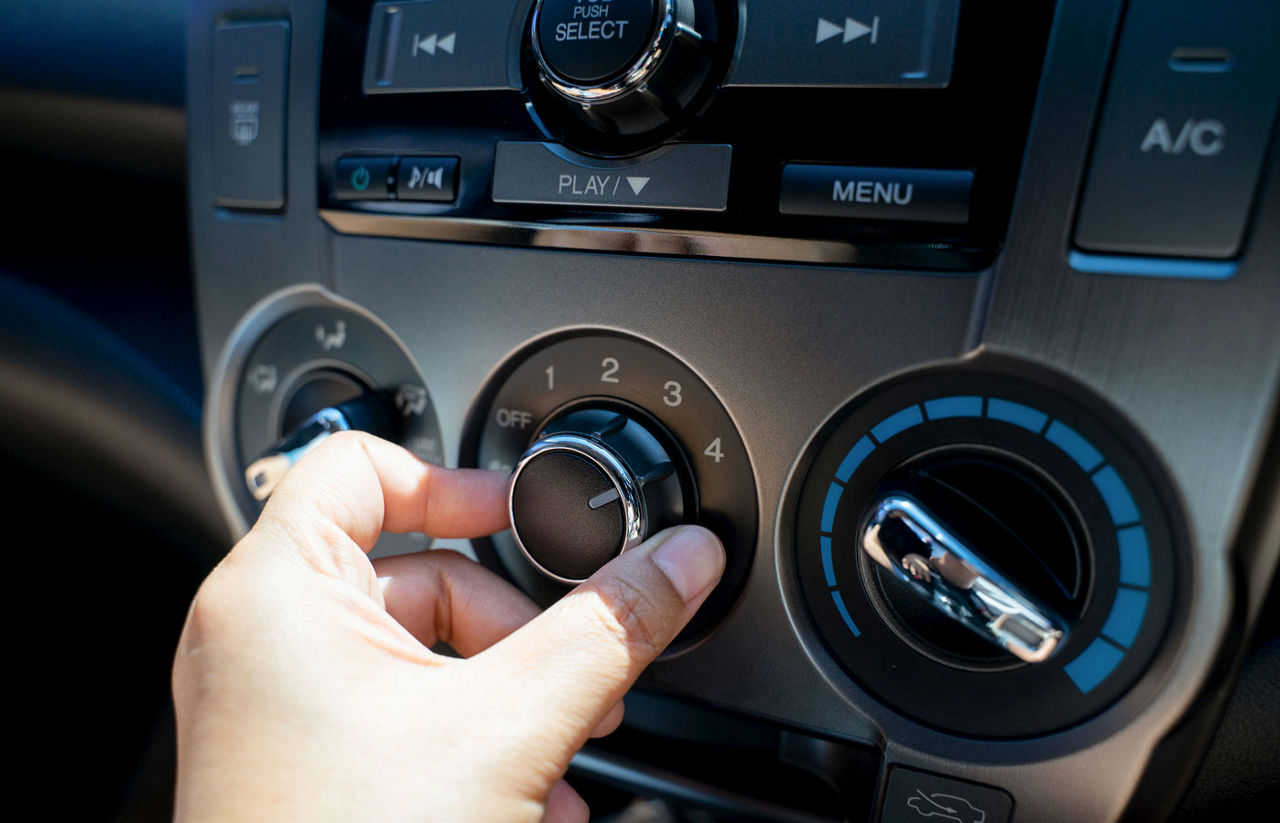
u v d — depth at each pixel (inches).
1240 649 16.4
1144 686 16.9
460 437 22.3
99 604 32.0
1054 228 16.1
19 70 26.8
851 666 19.2
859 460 18.7
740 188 18.1
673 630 17.9
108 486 30.8
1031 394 17.1
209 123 24.5
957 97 16.7
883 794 19.0
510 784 16.1
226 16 23.9
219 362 25.5
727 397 19.0
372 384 23.7
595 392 20.9
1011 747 18.0
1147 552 16.7
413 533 24.3
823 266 17.8
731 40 18.2
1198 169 15.2
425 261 21.8
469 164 20.7
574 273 20.1
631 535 18.4
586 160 19.5
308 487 19.1
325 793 15.3
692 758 23.4
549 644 17.1
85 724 31.7
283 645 16.6
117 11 25.4
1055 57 16.0
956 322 17.0
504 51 20.4
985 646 17.3
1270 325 15.0
